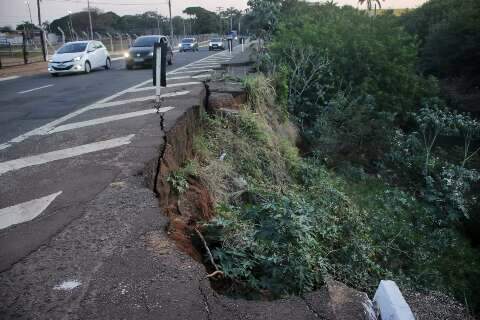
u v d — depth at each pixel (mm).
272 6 15766
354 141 12359
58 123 7414
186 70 16250
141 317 2262
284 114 11539
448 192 10062
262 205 4305
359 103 14461
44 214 3549
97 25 73062
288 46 14930
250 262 3514
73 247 2980
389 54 16469
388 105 15258
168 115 6855
